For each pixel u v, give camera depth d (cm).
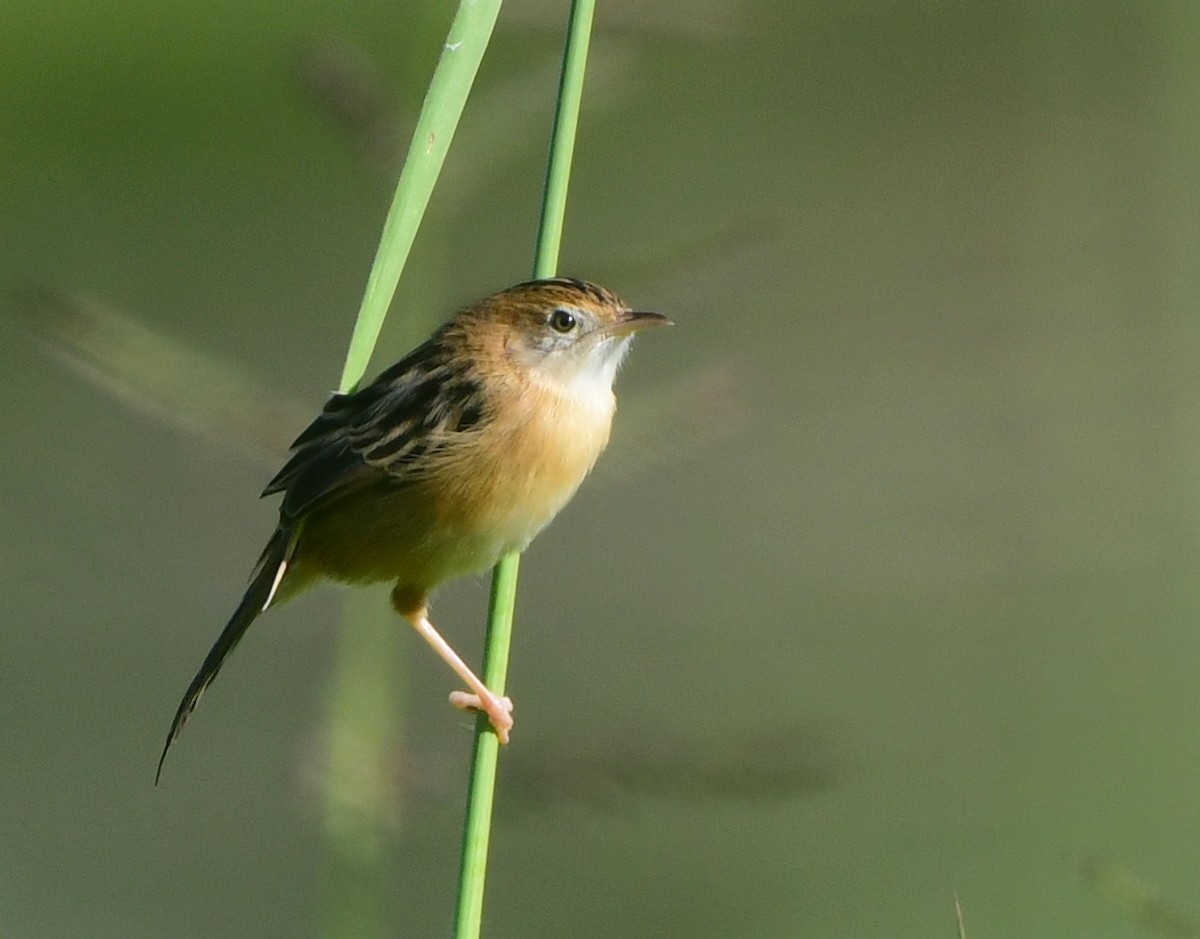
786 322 1725
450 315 756
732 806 1151
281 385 1533
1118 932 1105
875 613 1425
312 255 1702
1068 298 1789
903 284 1797
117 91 1908
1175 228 1869
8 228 1698
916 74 2047
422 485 689
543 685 1287
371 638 703
